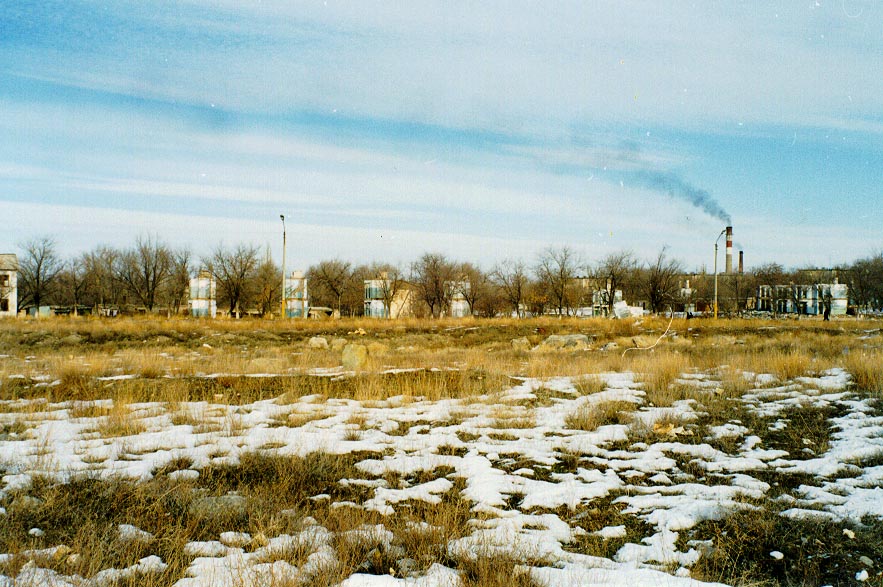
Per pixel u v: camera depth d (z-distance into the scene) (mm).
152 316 49125
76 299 66500
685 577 4551
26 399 11586
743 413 10109
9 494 6133
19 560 4617
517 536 5391
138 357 18406
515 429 9508
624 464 7645
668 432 8977
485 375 14328
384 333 35312
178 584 4379
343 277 73562
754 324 39812
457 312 70312
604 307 61688
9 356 21422
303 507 6191
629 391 12297
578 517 5977
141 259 63531
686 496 6434
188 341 29062
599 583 4379
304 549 5004
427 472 7359
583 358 18156
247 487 6551
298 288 63125
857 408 9883
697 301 72750
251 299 65125
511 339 32031
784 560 4898
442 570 4684
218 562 4789
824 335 30094
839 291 69312
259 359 16875
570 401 11703
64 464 7211
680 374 14203
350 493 6637
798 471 7160
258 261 63781
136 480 6637
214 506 6027
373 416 10328
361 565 4820
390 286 65250
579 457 8008
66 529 5395
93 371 13953
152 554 5000
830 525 5484
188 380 13398
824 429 8922
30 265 62406
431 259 64625
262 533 5301
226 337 30234
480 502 6348
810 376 13305
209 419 9836
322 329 36750
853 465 7199
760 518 5672
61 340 27859
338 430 9312
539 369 15484
